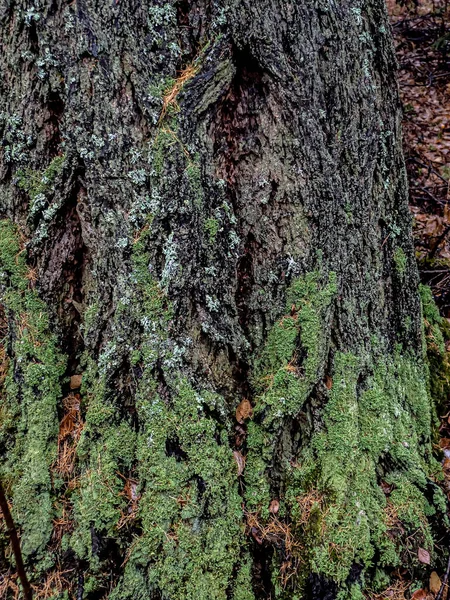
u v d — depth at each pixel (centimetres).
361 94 220
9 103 204
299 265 207
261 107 200
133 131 190
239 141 204
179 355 196
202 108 192
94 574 191
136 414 203
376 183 235
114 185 193
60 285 218
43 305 217
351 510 198
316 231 207
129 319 197
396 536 202
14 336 215
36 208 207
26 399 212
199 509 190
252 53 192
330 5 206
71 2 185
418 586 200
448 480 251
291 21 195
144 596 184
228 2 187
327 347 212
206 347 206
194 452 193
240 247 211
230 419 212
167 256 193
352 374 215
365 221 227
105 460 199
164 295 194
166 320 195
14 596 190
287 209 205
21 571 152
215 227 202
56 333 219
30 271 216
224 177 206
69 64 188
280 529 202
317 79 202
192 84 188
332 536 193
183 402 195
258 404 210
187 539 187
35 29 190
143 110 188
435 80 776
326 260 210
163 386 195
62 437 215
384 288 241
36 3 186
